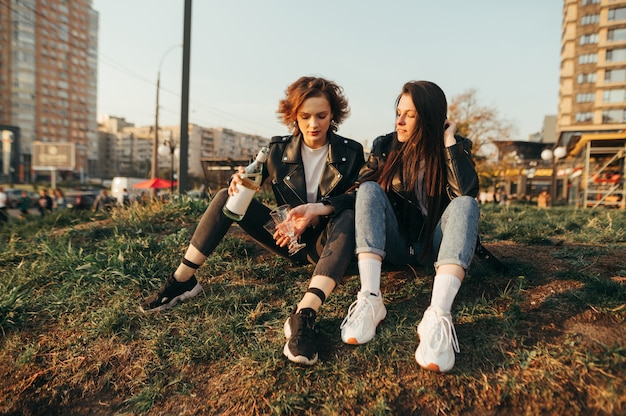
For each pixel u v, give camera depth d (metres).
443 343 1.47
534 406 1.35
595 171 15.22
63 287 2.38
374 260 1.66
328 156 2.01
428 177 1.78
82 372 1.74
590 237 2.91
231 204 1.92
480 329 1.69
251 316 1.94
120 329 1.95
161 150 20.61
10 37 70.38
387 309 1.91
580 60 44.22
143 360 1.77
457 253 1.55
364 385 1.49
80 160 83.00
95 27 85.94
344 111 2.05
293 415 1.44
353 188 1.97
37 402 1.64
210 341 1.81
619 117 41.97
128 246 2.73
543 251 2.50
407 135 1.81
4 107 70.50
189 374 1.68
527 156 45.03
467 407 1.39
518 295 1.89
